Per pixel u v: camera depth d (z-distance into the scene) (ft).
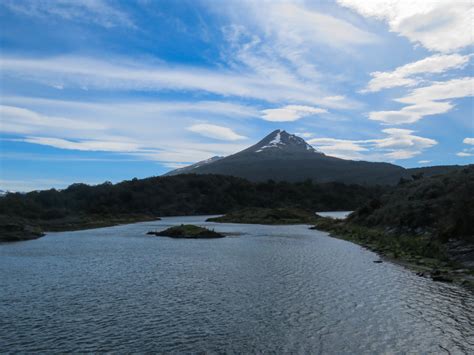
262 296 86.12
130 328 65.92
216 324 67.72
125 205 648.79
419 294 86.43
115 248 183.73
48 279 106.83
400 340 59.77
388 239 175.52
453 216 143.33
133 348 57.52
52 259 146.00
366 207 266.36
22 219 315.99
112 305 79.71
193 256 151.94
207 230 249.55
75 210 570.46
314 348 57.00
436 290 90.02
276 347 57.52
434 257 130.41
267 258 143.74
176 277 108.47
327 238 225.15
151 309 76.79
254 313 73.72
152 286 97.09
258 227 331.77
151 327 66.33
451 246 132.05
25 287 96.73
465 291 88.74
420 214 180.86
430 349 56.39
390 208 221.87
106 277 109.19
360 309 75.66
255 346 57.93
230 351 56.18
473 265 112.16
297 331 64.03
